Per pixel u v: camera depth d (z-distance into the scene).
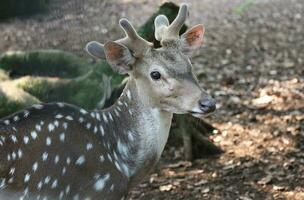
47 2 21.12
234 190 9.98
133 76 7.14
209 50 18.05
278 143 11.52
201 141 11.31
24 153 6.46
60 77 13.09
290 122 12.41
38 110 6.82
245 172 10.52
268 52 17.66
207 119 12.80
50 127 6.70
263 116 12.83
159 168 10.86
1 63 13.16
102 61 12.17
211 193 9.94
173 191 10.06
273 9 22.88
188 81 6.85
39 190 6.54
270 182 10.12
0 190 6.31
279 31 19.92
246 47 18.23
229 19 21.69
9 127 6.49
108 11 21.81
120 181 7.03
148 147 7.24
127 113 7.25
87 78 11.99
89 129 6.98
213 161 11.02
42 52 13.38
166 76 6.86
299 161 10.77
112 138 7.19
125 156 7.23
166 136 7.34
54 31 19.41
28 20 20.36
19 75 13.07
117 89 10.95
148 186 10.24
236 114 13.05
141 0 24.11
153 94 7.02
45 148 6.59
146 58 6.98
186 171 10.73
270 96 13.96
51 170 6.59
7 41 18.62
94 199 6.88
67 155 6.70
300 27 20.31
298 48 17.94
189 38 7.22
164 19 7.64
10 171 6.35
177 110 6.95
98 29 19.75
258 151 11.26
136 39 7.02
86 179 6.81
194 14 22.56
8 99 10.71
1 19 20.50
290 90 14.36
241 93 14.34
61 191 6.68
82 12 21.30
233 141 11.75
